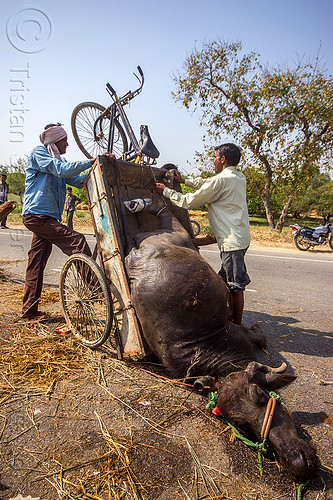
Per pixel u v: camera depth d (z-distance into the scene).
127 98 4.94
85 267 3.77
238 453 2.44
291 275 8.29
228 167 3.98
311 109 16.55
